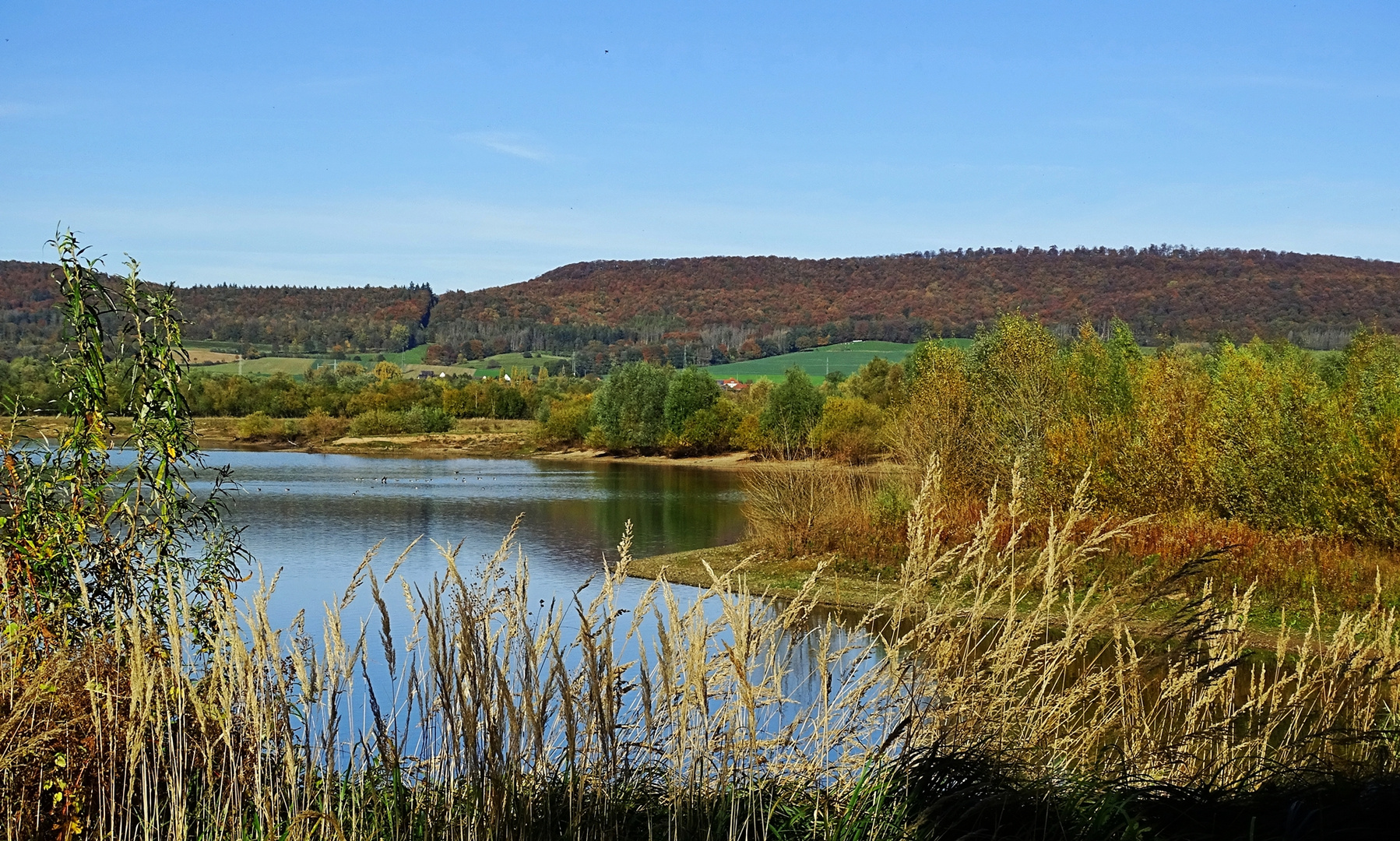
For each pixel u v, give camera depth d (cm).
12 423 534
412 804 411
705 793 433
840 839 405
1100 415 3130
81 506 523
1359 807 426
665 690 416
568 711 396
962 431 2878
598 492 4434
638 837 424
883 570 2061
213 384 9012
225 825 395
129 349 561
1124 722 486
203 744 412
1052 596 480
